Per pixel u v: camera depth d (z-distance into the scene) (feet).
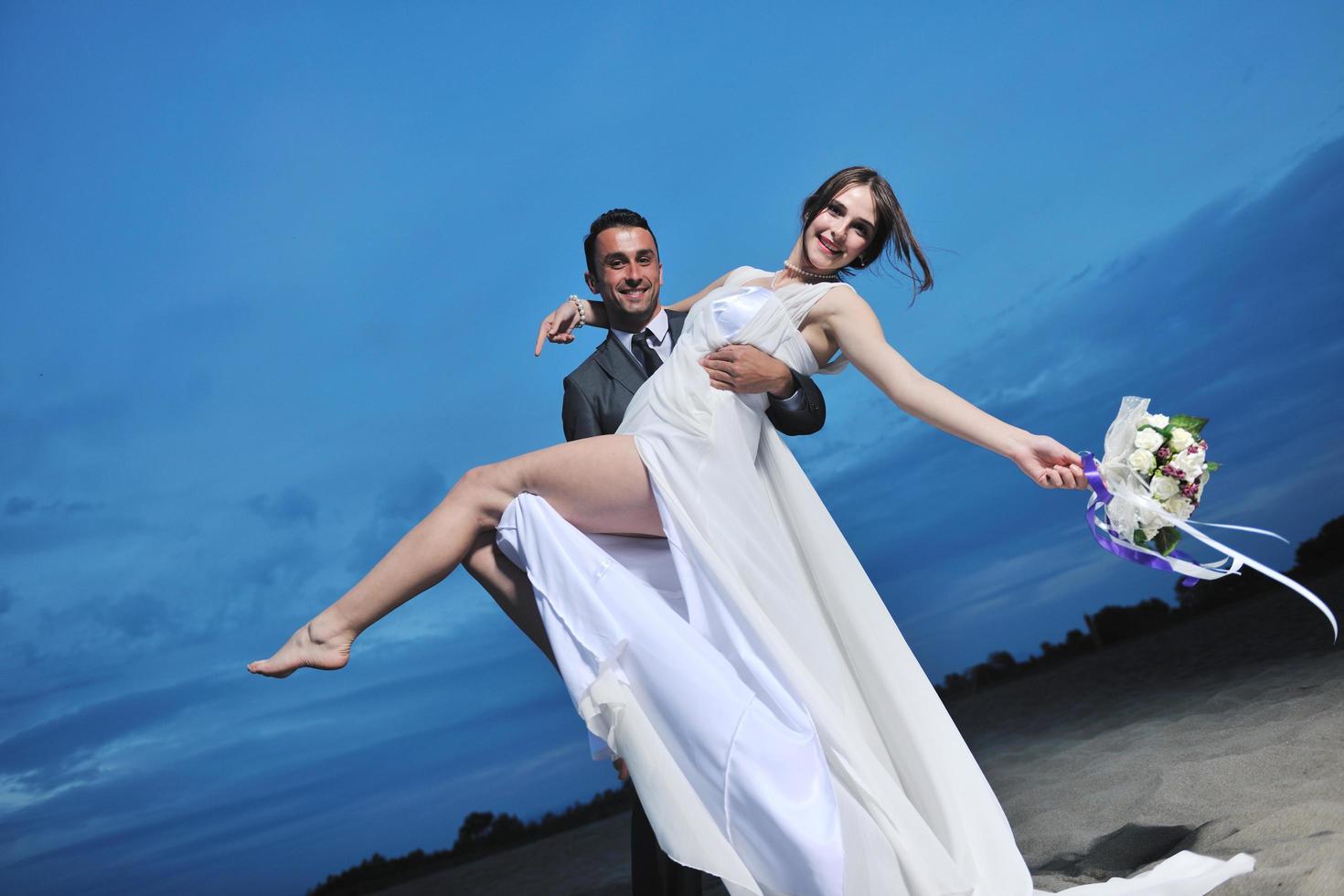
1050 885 8.38
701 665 7.66
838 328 8.77
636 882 8.83
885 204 9.36
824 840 7.23
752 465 8.64
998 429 8.24
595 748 8.23
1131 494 7.87
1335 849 7.03
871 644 8.32
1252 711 12.67
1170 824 9.12
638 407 8.87
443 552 8.36
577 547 8.15
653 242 11.11
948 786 8.01
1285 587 25.53
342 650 8.24
